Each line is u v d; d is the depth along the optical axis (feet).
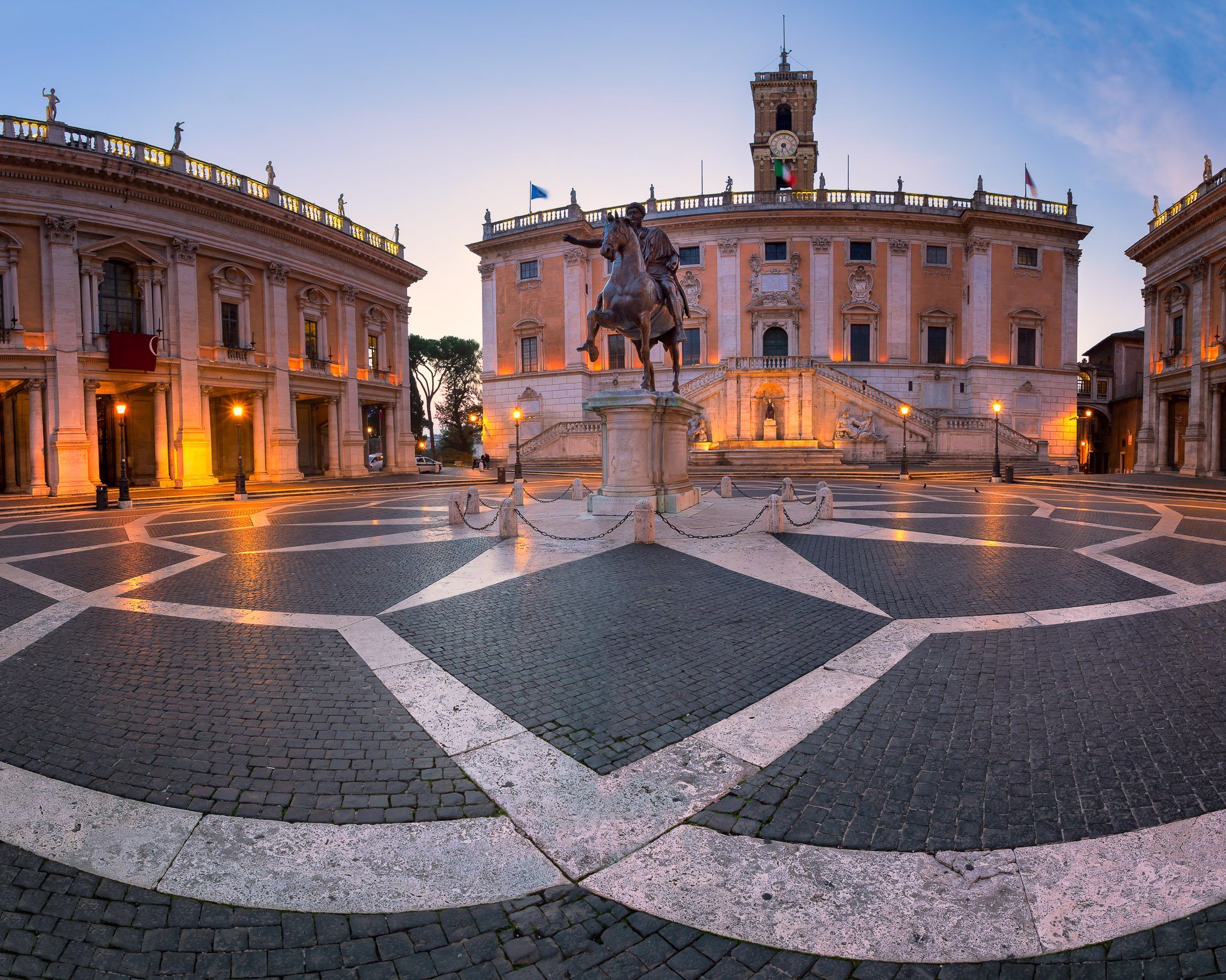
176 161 100.17
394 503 74.79
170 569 34.63
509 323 177.58
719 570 32.01
